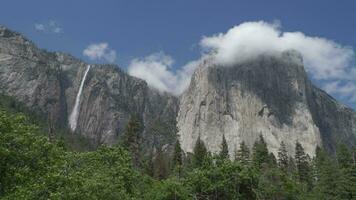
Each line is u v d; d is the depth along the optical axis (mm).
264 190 70438
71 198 31047
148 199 55938
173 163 116438
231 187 57938
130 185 51906
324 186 95000
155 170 108750
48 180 31828
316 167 118938
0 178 33250
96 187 36656
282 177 77688
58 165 36781
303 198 82188
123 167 52562
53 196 29516
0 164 33281
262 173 80500
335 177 96125
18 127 36469
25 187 31516
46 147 37406
